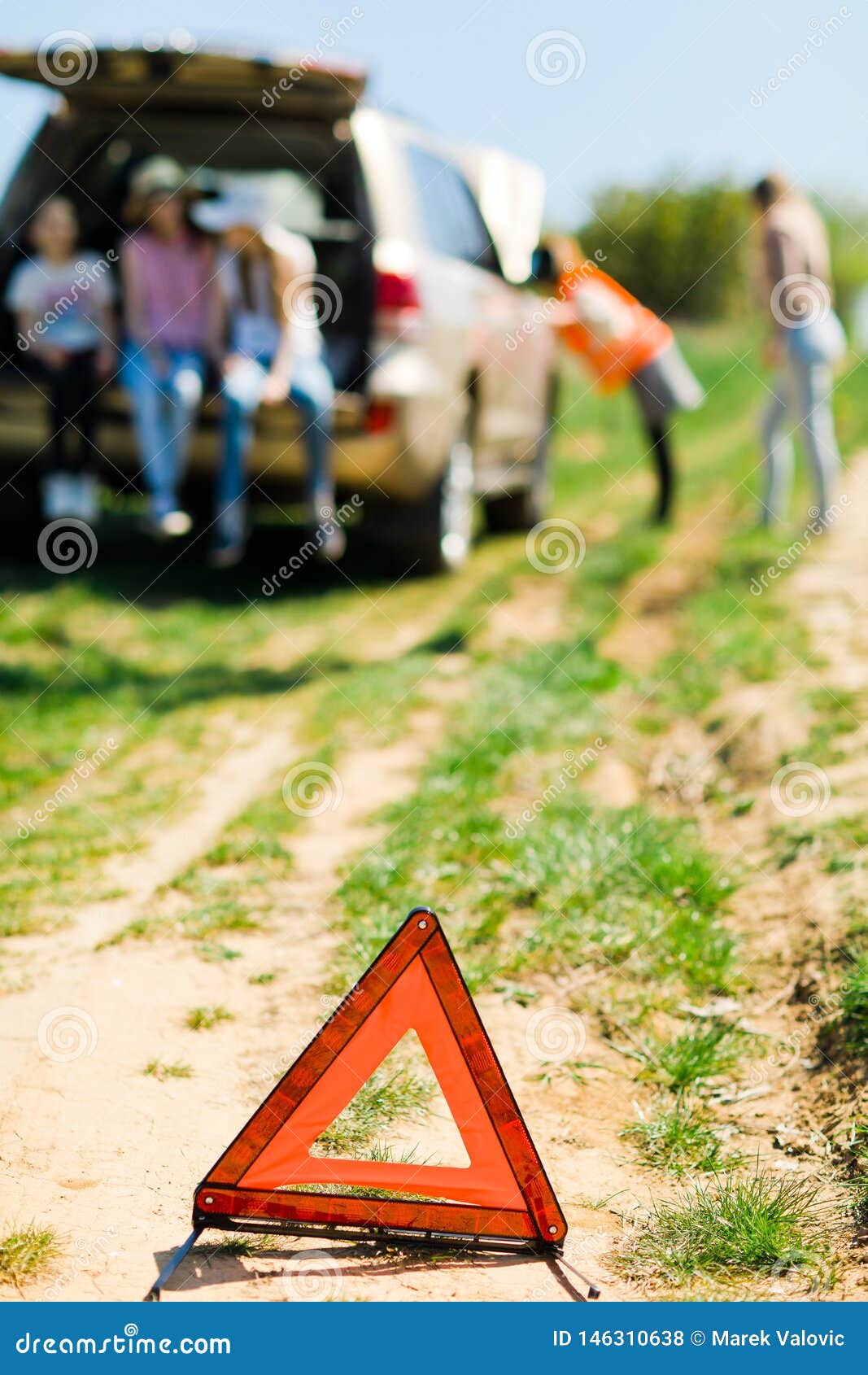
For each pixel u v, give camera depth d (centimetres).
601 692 884
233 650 991
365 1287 354
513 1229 372
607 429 2395
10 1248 360
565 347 1339
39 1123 425
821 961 519
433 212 1176
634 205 4225
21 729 823
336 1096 372
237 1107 439
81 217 1227
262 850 652
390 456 1098
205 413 1098
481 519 1553
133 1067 461
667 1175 413
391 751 808
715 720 811
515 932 570
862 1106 431
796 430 1240
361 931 559
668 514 1395
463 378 1164
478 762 752
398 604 1121
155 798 727
